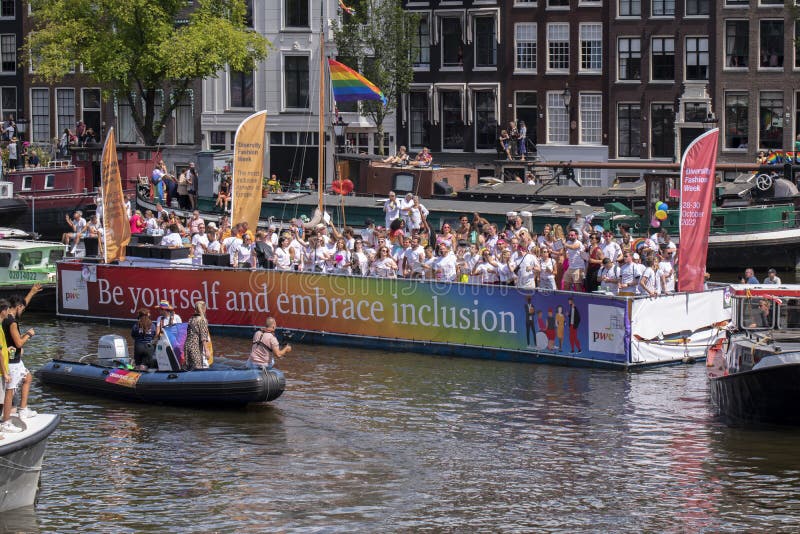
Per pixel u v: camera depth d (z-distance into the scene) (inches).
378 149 3348.9
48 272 2150.6
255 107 3412.9
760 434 1364.4
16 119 3673.7
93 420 1471.5
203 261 1983.3
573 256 1787.6
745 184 2460.6
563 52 3216.0
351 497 1190.9
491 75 3270.2
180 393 1513.3
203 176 2647.6
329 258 1936.5
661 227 2313.0
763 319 1428.4
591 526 1104.8
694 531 1087.6
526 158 3198.8
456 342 1774.1
